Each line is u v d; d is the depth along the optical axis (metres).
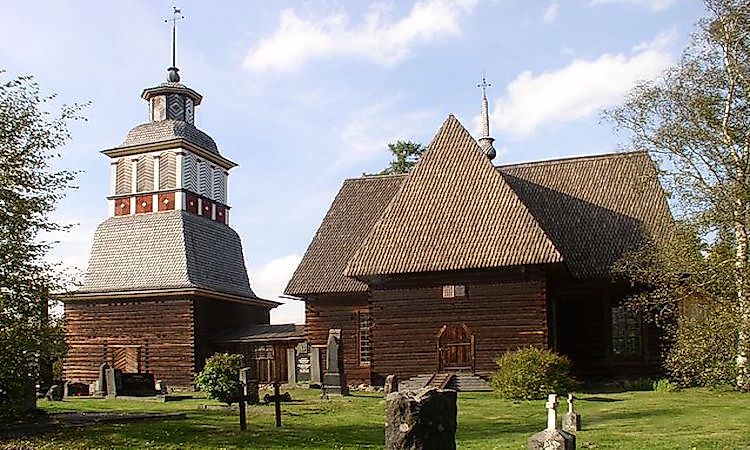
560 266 32.44
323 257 40.72
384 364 34.31
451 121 38.03
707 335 26.12
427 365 33.69
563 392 28.36
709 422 20.89
